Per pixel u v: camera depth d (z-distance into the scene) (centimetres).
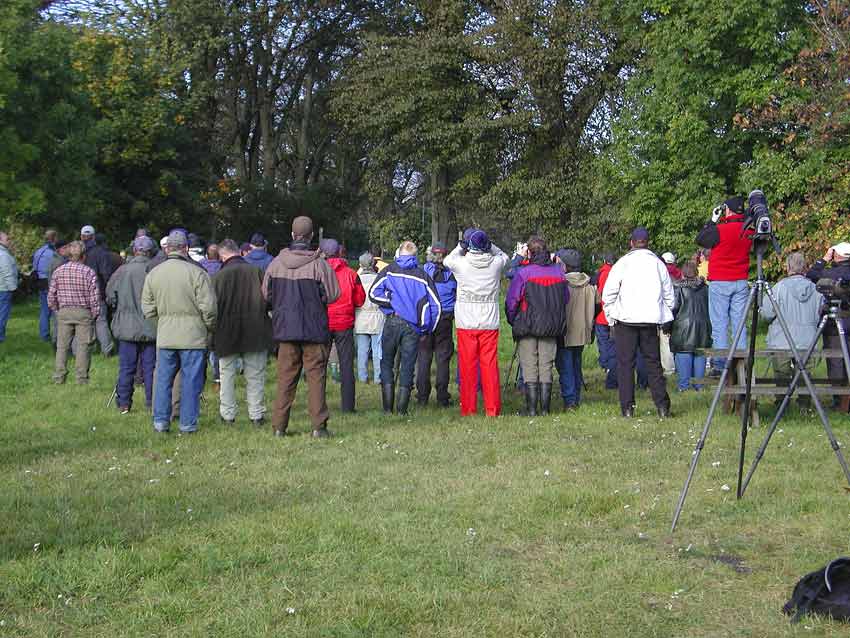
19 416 1112
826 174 2194
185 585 516
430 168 3638
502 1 3416
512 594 499
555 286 1077
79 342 1374
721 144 2452
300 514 652
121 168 3462
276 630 452
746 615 468
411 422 1046
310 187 4619
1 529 623
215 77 4009
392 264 1113
